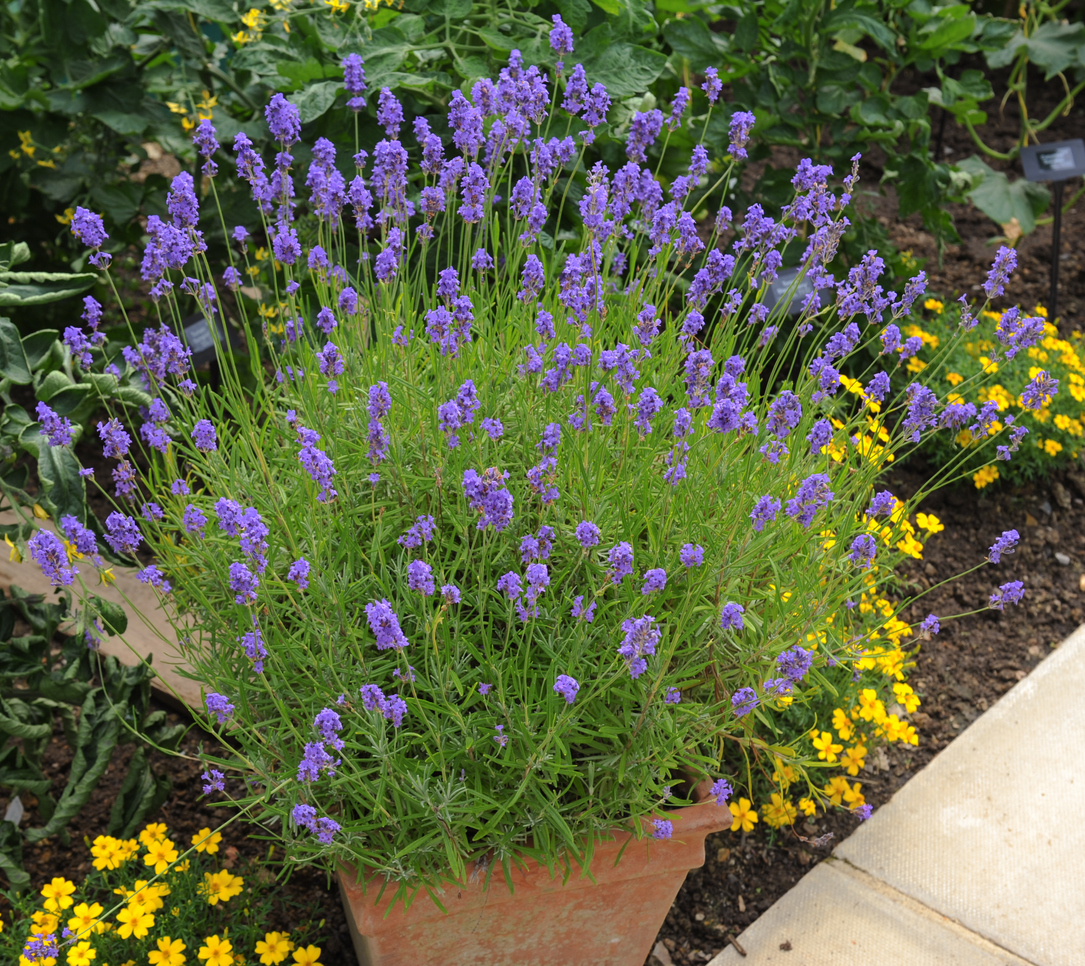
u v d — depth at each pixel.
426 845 1.87
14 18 3.57
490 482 1.68
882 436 2.48
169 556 2.22
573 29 3.31
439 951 2.11
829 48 4.02
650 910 2.23
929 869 2.76
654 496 2.19
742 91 3.93
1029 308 4.78
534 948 2.22
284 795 2.04
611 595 2.06
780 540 2.19
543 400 2.20
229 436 2.34
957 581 3.72
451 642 1.96
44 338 2.41
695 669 2.01
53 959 2.12
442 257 3.09
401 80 3.06
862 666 2.39
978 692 3.32
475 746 1.88
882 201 5.50
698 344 2.49
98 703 2.59
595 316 2.34
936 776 3.02
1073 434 3.89
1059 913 2.64
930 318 4.56
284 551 2.13
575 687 1.64
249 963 2.39
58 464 2.22
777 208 3.93
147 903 2.24
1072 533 3.90
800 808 2.76
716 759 2.01
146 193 3.54
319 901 2.60
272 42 3.23
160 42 3.46
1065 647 3.43
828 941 2.59
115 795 2.84
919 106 3.92
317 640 2.01
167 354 2.13
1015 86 5.41
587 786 2.06
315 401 2.26
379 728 1.79
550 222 3.37
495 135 2.37
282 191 2.36
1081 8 6.09
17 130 3.45
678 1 3.77
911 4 4.03
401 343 2.23
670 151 3.67
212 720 2.07
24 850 2.69
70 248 3.98
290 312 2.41
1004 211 4.66
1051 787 2.97
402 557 2.06
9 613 2.60
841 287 2.36
